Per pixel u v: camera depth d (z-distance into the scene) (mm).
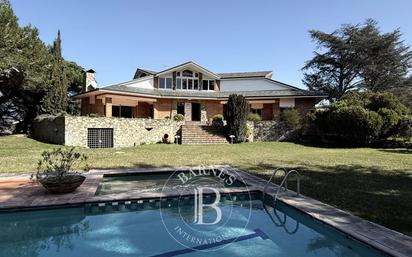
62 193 7078
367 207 6336
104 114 27172
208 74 32281
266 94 30328
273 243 4996
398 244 4328
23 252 4609
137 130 21781
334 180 9242
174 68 30641
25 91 27219
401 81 42906
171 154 15711
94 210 6598
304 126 24750
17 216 6125
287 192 7590
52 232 5434
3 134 26734
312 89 47781
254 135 25297
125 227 5695
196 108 31438
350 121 20375
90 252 4609
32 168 10562
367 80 44250
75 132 18953
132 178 9977
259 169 11305
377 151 17922
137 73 35344
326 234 5301
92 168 10906
